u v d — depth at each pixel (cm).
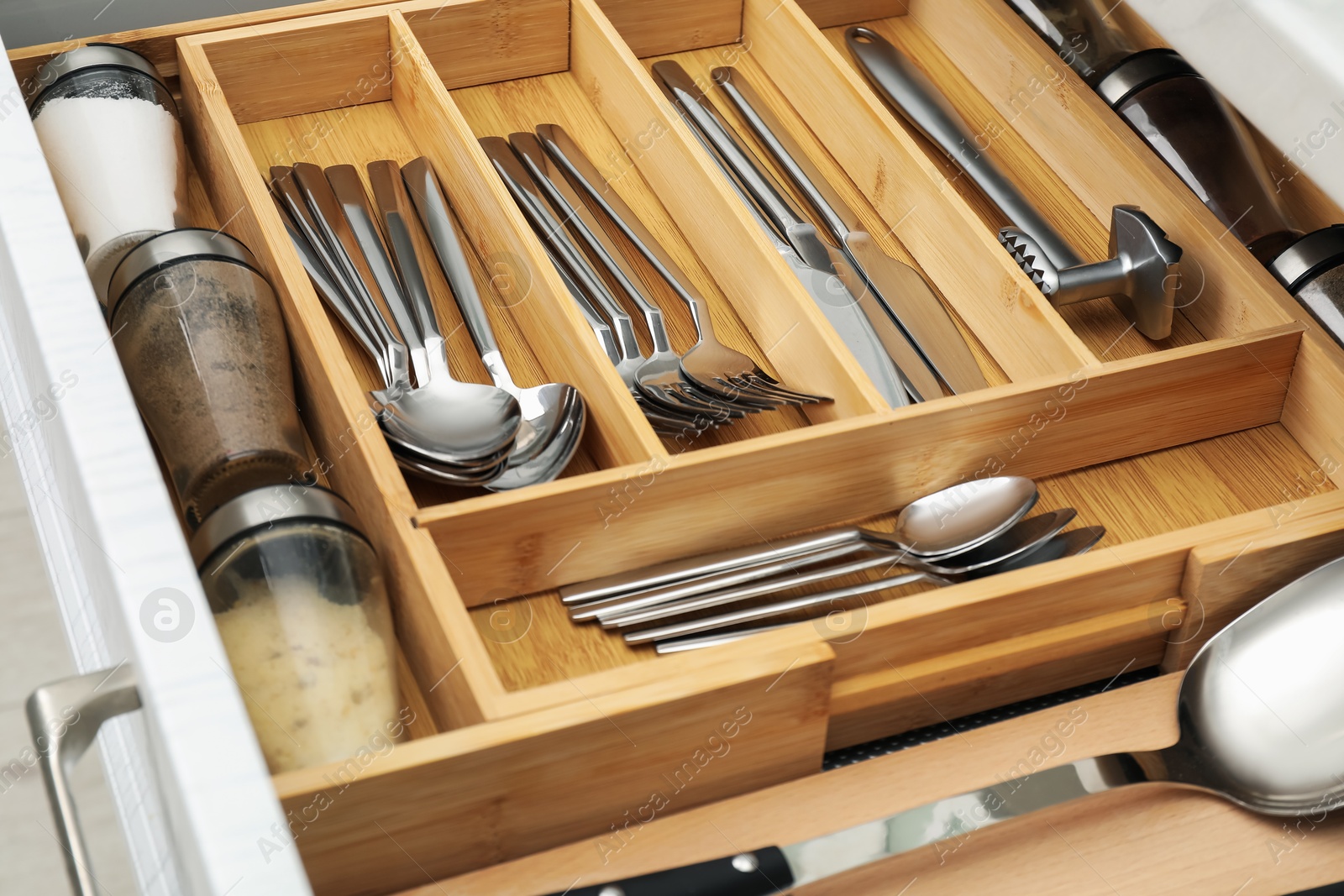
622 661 54
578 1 78
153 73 70
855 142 75
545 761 45
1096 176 74
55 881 49
